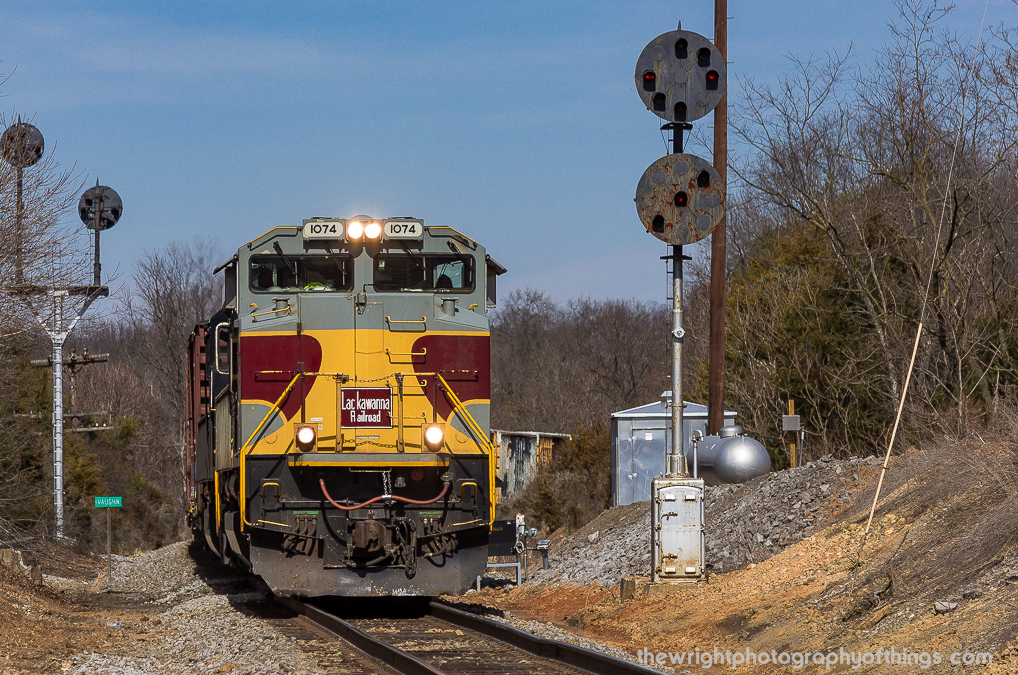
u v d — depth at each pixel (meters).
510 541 40.69
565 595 36.75
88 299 46.19
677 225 29.88
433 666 21.44
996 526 22.52
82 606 36.28
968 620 19.61
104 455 99.44
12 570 38.31
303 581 28.27
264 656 22.55
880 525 28.33
